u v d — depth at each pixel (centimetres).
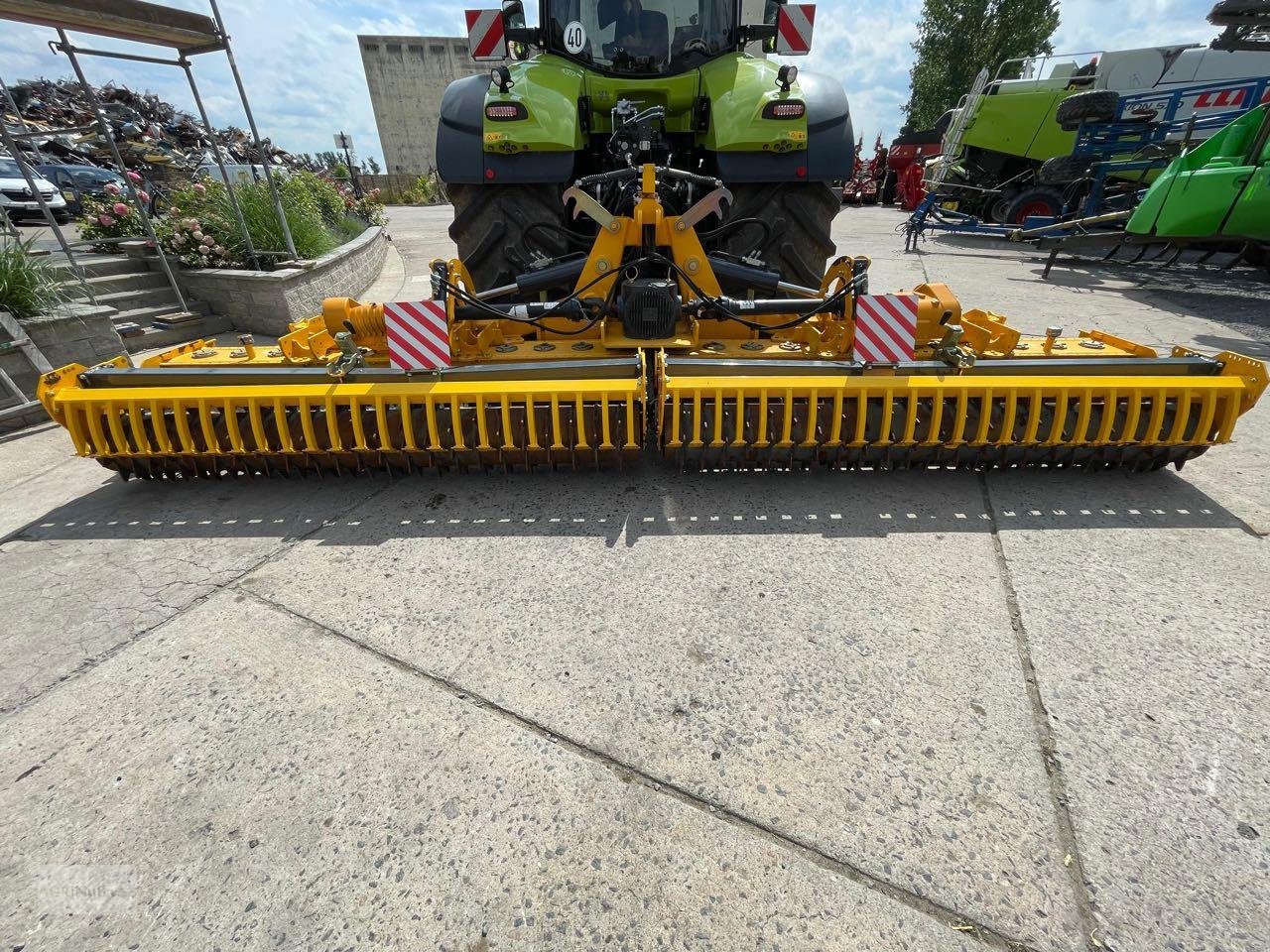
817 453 286
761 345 314
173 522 284
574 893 137
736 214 390
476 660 201
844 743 171
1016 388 267
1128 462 292
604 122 415
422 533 271
